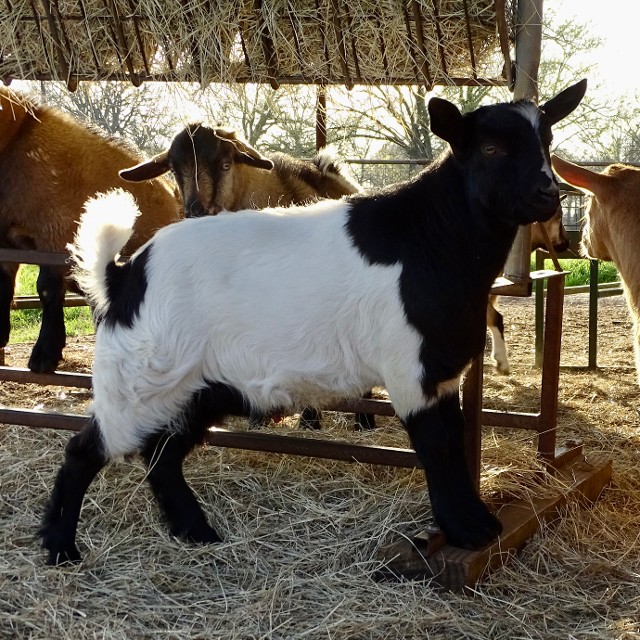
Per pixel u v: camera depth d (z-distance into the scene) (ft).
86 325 10.46
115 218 4.69
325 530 4.90
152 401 4.58
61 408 6.87
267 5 5.32
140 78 5.56
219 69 5.46
